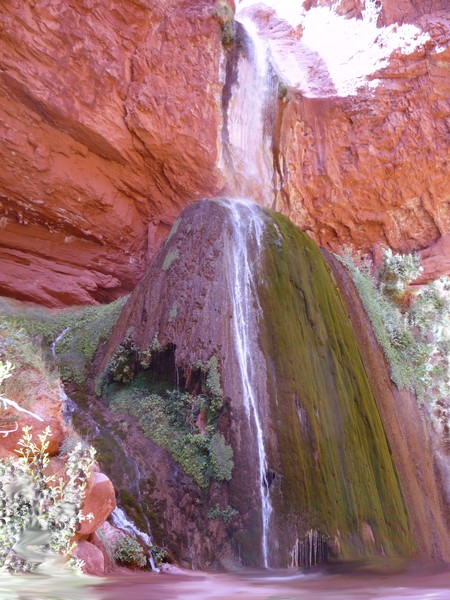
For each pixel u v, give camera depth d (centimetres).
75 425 882
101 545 595
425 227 1900
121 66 1475
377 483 945
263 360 895
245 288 970
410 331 1535
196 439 834
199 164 1591
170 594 476
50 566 463
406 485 1082
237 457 802
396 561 837
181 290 988
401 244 1906
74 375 1059
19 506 464
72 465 511
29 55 1295
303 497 782
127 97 1487
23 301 1324
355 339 1144
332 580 646
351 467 892
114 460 814
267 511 764
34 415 486
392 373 1309
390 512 924
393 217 1895
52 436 535
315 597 494
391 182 1861
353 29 2162
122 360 991
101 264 1491
